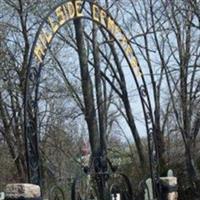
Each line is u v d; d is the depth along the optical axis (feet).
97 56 61.82
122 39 47.98
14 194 37.24
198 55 83.05
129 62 48.78
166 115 86.94
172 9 83.56
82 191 46.19
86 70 58.54
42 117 87.51
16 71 78.07
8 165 95.25
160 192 51.16
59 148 91.04
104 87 79.05
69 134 100.99
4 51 78.48
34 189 37.58
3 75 79.41
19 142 81.87
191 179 74.54
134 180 75.25
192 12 79.20
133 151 92.22
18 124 82.58
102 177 46.98
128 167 81.10
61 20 42.06
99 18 45.85
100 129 53.67
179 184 76.07
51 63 83.35
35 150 40.11
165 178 51.62
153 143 51.83
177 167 78.23
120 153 83.97
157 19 85.76
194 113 81.82
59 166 82.84
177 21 83.76
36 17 72.43
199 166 81.71
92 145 55.52
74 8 43.14
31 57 40.09
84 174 46.32
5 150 96.12
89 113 57.11
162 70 90.53
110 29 46.78
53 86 86.63
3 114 85.87
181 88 81.46
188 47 83.51
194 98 82.12
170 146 87.97
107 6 77.20
